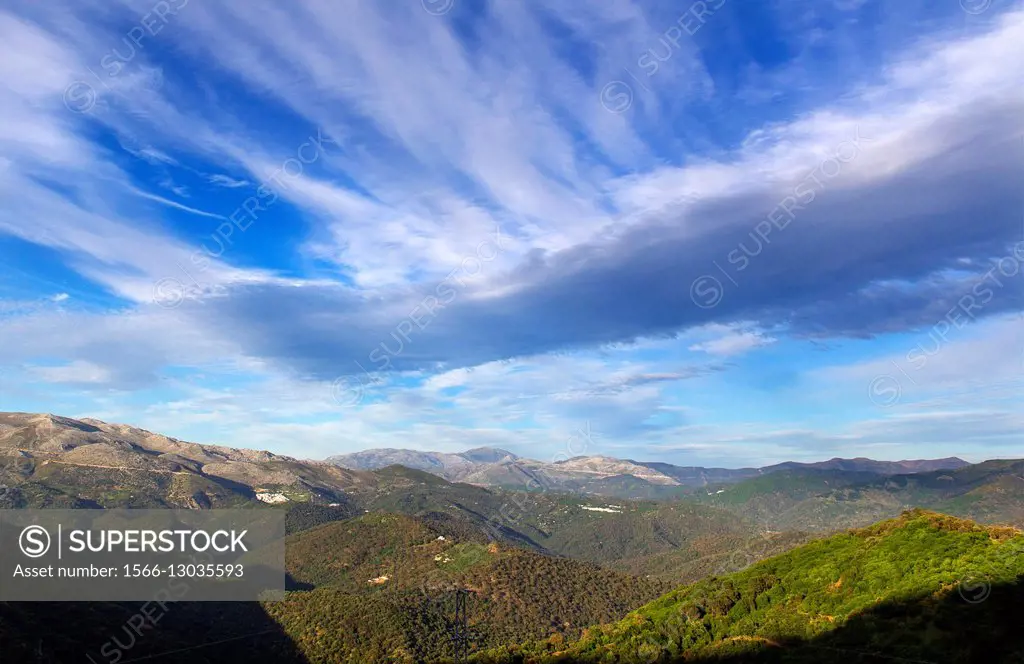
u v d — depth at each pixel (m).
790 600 80.62
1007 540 74.31
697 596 91.50
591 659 84.19
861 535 92.19
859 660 60.12
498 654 100.19
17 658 80.62
